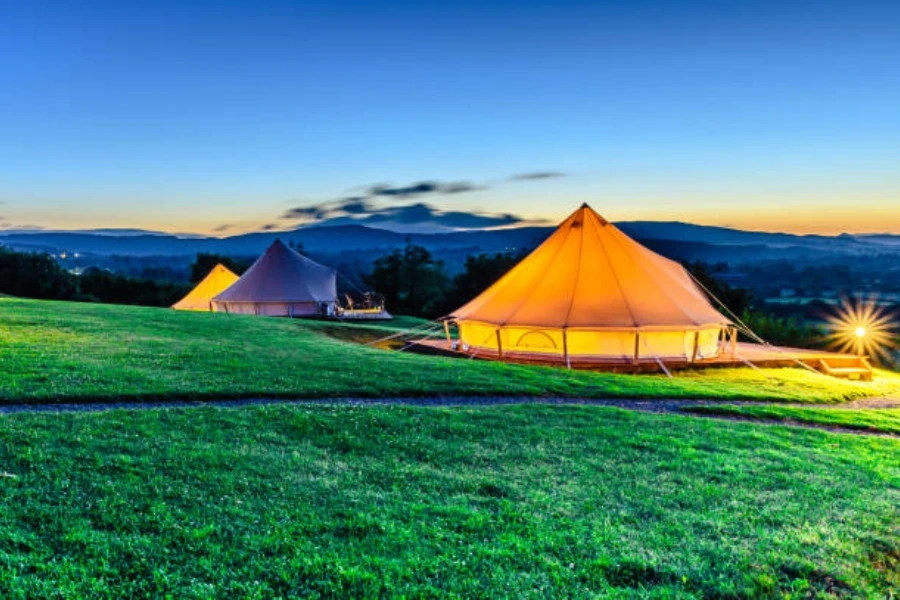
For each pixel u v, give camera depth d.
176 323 22.30
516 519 6.44
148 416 9.25
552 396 13.46
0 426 8.16
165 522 5.79
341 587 4.94
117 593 4.66
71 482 6.50
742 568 5.62
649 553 5.81
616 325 19.44
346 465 7.85
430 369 15.11
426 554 5.55
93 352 14.35
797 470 8.63
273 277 40.69
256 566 5.15
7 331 16.84
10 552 5.05
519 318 20.45
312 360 15.43
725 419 12.30
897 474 8.80
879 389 18.23
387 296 63.25
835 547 6.11
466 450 8.77
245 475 7.14
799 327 28.08
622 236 22.52
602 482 7.74
